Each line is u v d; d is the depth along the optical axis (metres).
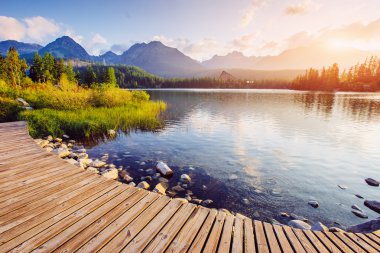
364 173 8.96
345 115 25.75
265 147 12.59
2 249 3.04
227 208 6.19
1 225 3.58
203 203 6.38
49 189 4.95
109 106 24.36
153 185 7.50
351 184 7.93
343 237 3.57
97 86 26.77
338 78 111.75
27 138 9.81
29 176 5.68
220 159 10.45
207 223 3.78
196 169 9.12
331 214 5.99
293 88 138.62
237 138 14.68
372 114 26.47
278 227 3.80
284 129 17.78
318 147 12.62
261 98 57.44
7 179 5.46
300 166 9.65
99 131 15.51
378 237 3.59
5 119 16.84
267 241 3.39
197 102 44.62
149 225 3.68
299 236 3.56
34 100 22.61
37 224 3.64
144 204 4.36
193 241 3.32
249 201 6.60
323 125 19.50
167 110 30.22
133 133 15.93
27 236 3.33
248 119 22.84
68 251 3.05
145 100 33.38
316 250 3.22
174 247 3.17
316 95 72.06
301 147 12.62
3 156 7.32
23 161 6.86
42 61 73.00
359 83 107.56
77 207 4.20
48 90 24.75
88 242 3.24
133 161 9.96
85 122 15.28
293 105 38.09
